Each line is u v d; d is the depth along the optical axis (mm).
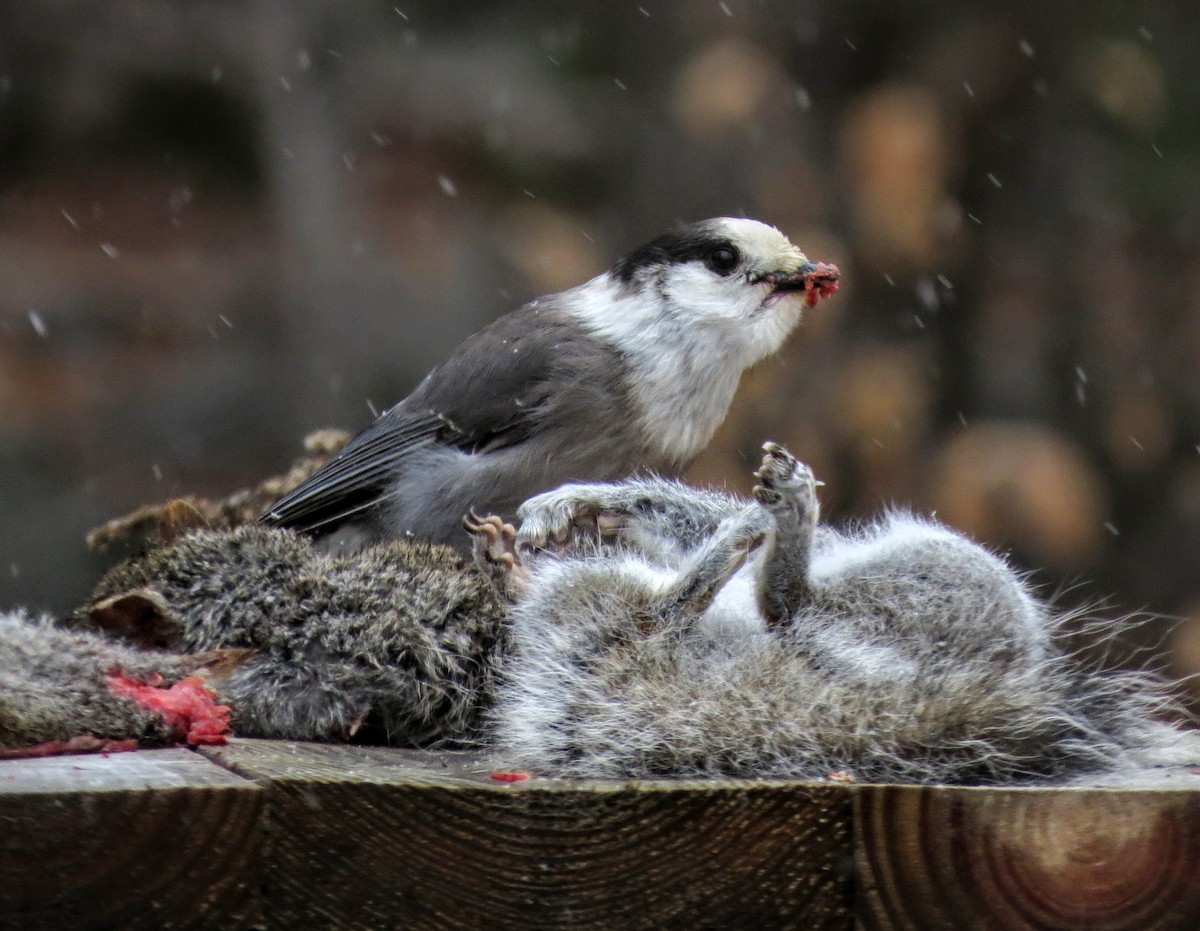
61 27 22094
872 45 19547
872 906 5180
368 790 4984
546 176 21953
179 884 4809
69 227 22016
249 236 22375
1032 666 6180
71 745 5637
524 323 10508
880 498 17000
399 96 22406
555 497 7422
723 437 16578
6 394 20234
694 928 5129
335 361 20766
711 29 19781
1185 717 6637
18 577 18141
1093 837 5195
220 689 6328
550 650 6148
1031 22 19516
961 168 19234
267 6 22281
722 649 6188
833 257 18047
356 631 6711
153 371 20969
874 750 5762
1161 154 19812
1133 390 19047
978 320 18938
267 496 11234
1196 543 18344
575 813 5082
